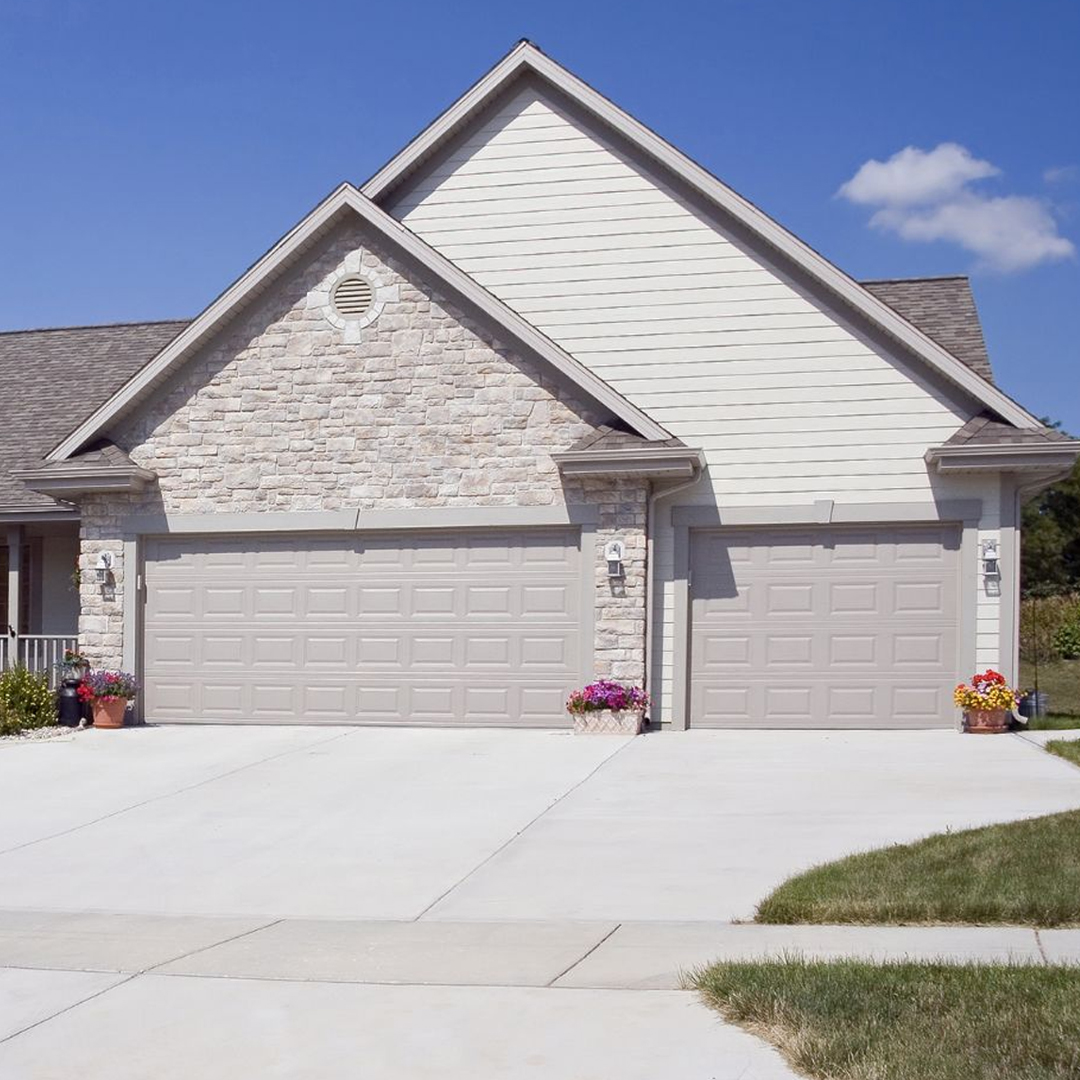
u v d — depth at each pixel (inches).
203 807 478.6
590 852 386.3
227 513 685.9
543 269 699.4
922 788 466.9
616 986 260.7
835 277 647.1
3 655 795.4
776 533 656.4
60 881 377.7
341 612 681.0
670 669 653.3
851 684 644.1
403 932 311.6
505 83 710.5
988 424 618.8
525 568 658.8
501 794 482.3
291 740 629.9
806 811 431.8
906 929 297.9
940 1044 217.0
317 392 679.7
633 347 681.0
